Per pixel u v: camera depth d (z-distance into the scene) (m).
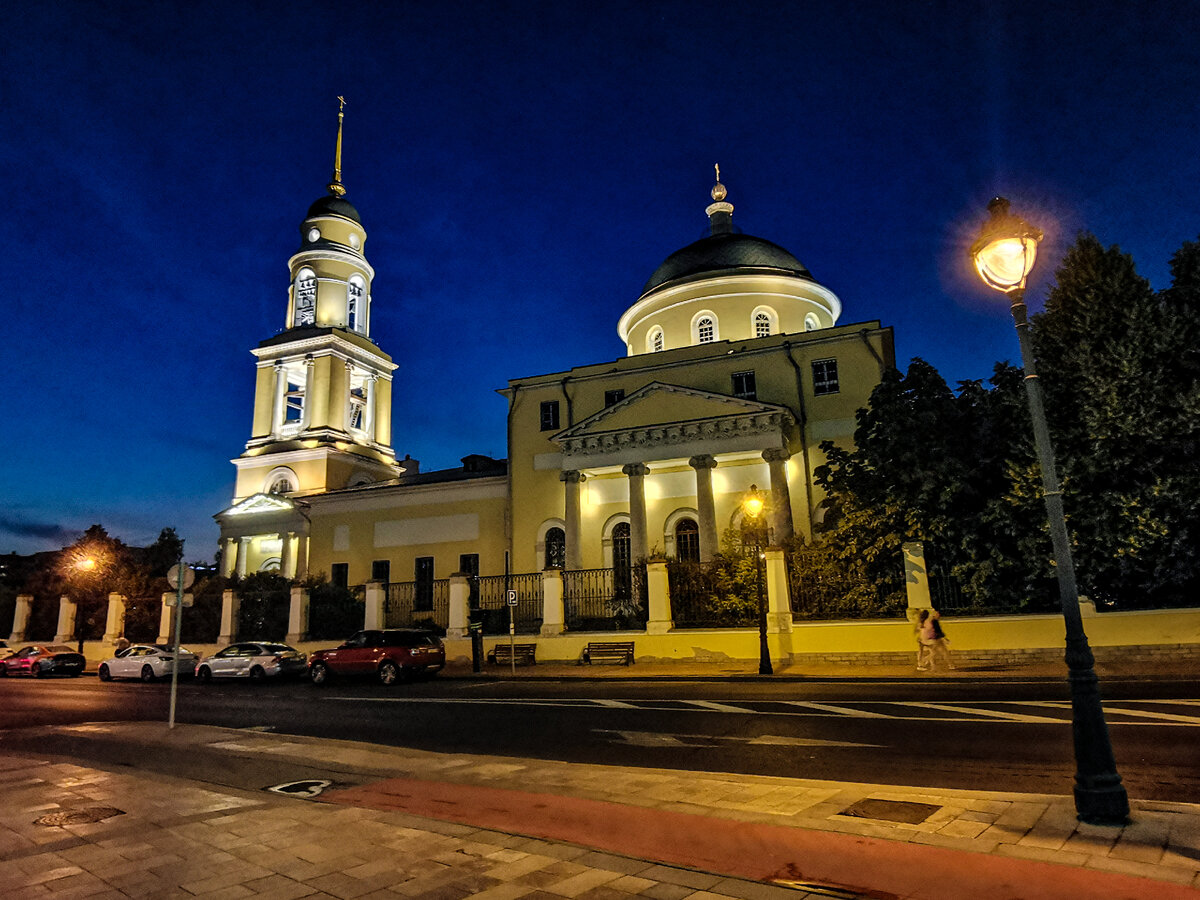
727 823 7.03
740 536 27.16
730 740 11.55
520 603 30.94
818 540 25.23
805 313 39.28
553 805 7.95
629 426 33.66
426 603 34.78
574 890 5.49
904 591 22.41
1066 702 13.72
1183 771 8.62
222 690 23.95
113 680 29.95
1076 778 6.65
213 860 6.29
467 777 9.54
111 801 8.46
